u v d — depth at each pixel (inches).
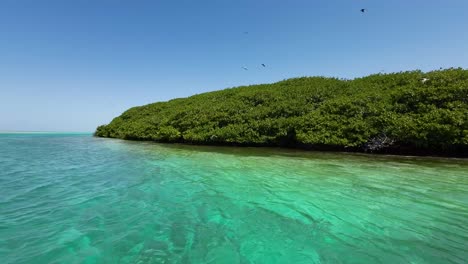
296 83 863.7
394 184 291.1
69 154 606.9
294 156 508.4
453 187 276.4
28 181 324.5
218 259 146.5
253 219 200.4
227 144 734.5
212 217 204.7
